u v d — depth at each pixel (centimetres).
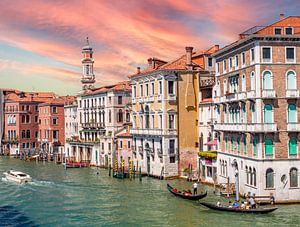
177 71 5584
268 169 3853
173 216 3622
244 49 4141
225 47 4478
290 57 3916
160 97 5631
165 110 5559
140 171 5566
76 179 5841
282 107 3891
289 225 3247
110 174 6084
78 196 4606
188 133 5641
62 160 8206
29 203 4322
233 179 4434
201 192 4441
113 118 7256
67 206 4144
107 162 7119
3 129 10612
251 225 3269
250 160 4009
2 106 10612
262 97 3844
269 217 3456
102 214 3794
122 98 7300
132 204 4128
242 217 3488
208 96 5556
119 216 3700
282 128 3888
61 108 10025
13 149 10300
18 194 4800
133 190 4844
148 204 4100
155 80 5759
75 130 8881
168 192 4659
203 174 5253
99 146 7394
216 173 4922
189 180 5369
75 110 8894
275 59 3888
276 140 3875
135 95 6419
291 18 4150
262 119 3850
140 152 6181
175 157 5594
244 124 4047
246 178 4112
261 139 3847
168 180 5481
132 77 6406
